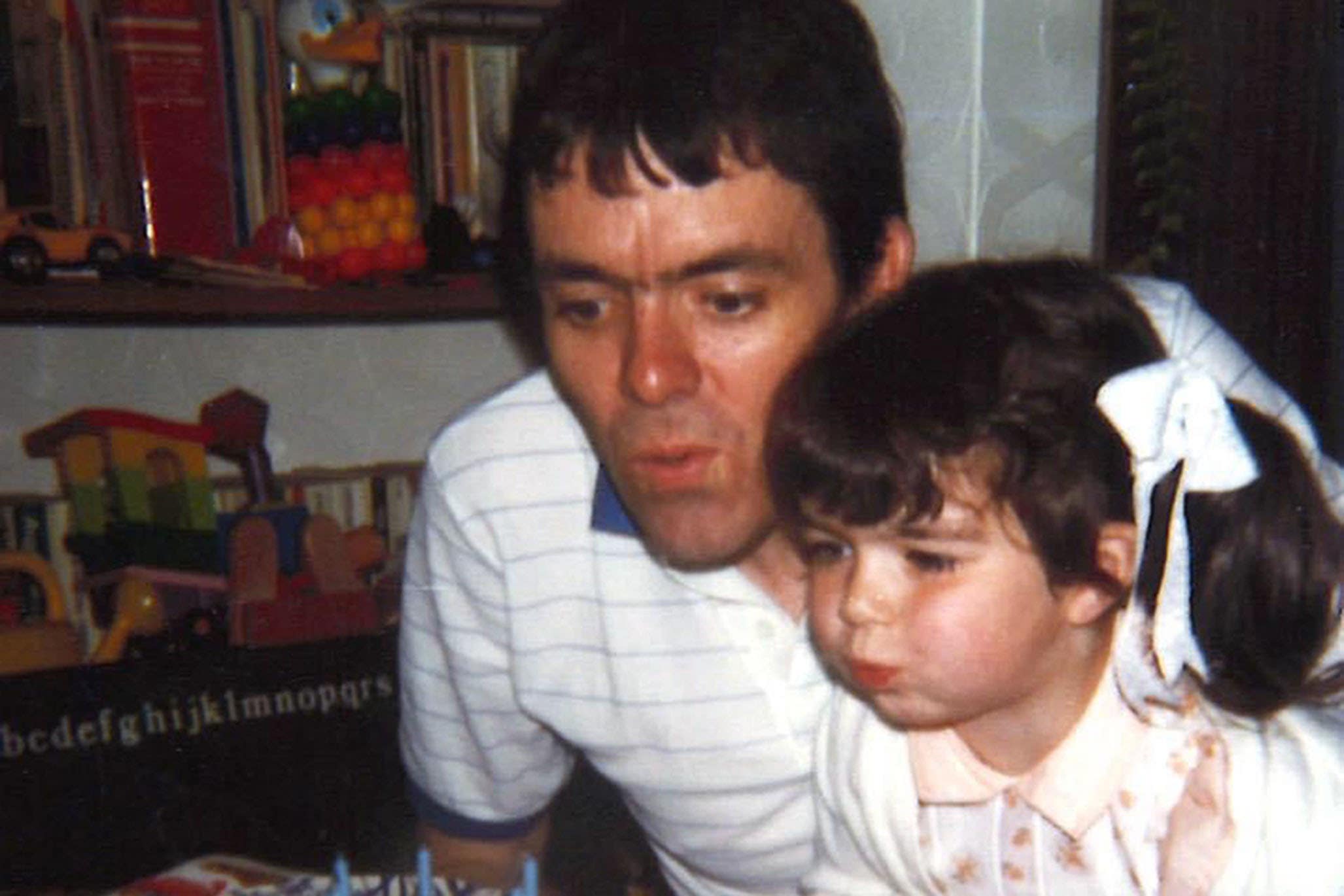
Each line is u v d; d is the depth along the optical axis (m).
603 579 0.88
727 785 0.91
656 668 0.89
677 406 0.71
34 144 1.30
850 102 0.72
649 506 0.76
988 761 0.79
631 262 0.69
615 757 0.95
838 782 0.85
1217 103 1.56
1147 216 1.59
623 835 1.33
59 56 1.29
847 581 0.75
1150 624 0.71
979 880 0.81
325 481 1.54
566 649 0.92
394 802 1.34
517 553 0.91
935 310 0.76
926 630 0.72
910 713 0.75
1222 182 1.58
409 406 1.65
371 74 1.44
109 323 1.50
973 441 0.70
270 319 1.55
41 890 1.23
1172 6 1.54
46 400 1.50
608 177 0.68
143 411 1.54
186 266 1.29
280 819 1.31
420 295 1.37
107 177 1.32
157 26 1.31
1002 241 1.62
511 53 1.48
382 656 1.35
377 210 1.39
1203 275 1.59
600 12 0.71
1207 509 0.72
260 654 1.31
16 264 1.23
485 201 1.48
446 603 0.97
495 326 1.68
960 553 0.71
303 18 1.37
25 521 1.42
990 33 1.57
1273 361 1.60
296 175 1.38
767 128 0.68
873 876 0.88
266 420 1.51
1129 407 0.67
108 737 1.26
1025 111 1.60
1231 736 0.74
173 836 1.28
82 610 1.44
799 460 0.72
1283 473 0.73
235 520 1.44
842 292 0.75
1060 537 0.69
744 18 0.70
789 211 0.70
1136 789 0.75
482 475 0.92
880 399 0.71
